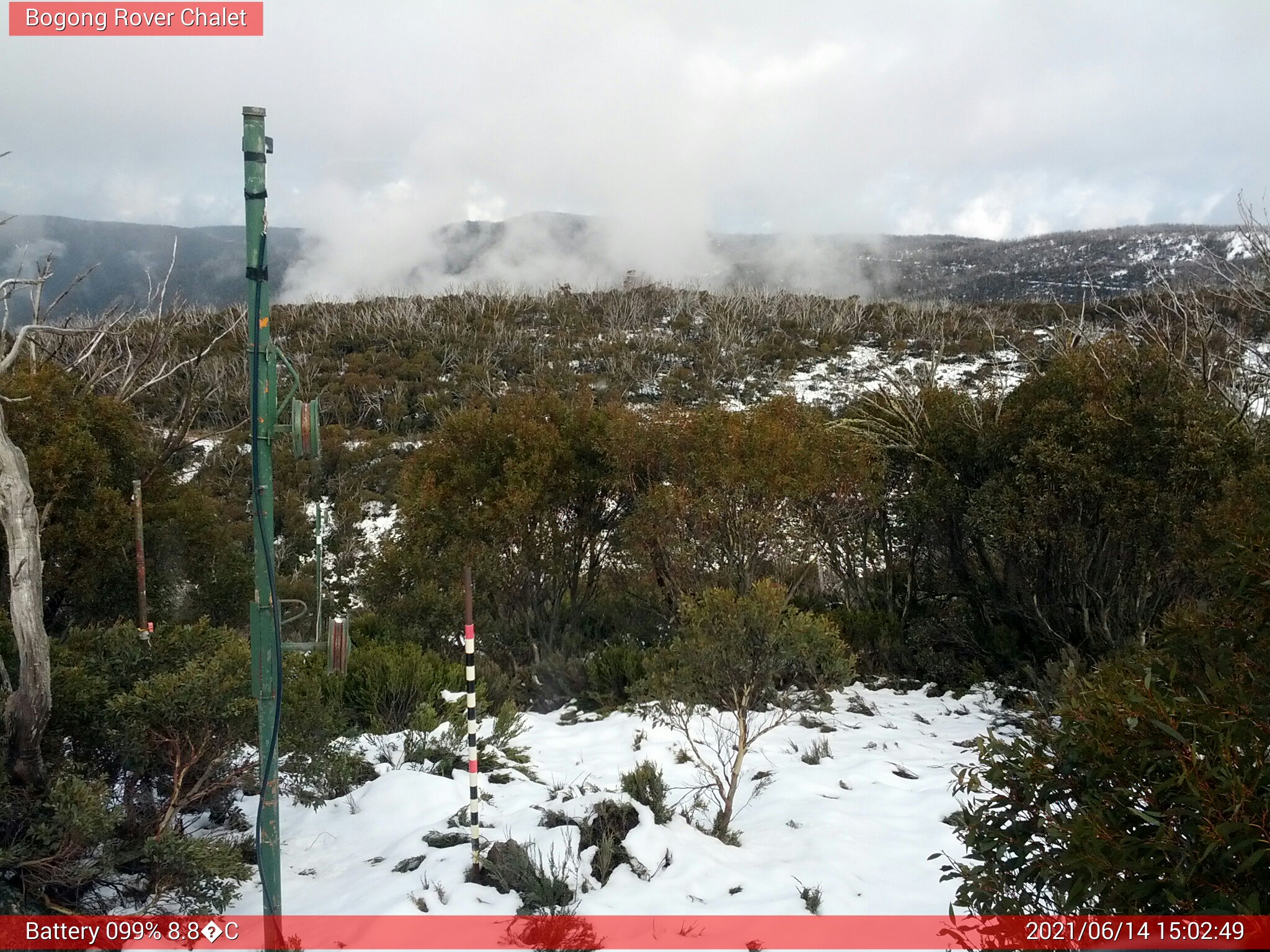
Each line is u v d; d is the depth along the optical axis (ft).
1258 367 39.93
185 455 91.50
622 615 41.39
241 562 37.68
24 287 18.40
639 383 136.77
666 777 21.83
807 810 19.10
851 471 36.68
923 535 39.04
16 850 13.05
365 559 47.24
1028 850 10.17
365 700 26.81
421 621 36.65
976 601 37.37
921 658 35.09
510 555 40.22
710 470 35.14
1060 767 10.36
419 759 22.25
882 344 162.61
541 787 20.47
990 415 37.01
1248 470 27.30
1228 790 8.32
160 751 15.56
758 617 18.71
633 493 38.81
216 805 18.10
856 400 47.16
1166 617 12.83
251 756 17.43
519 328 180.65
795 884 15.17
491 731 25.84
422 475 41.63
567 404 45.01
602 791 18.97
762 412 37.01
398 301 212.23
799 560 38.06
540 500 38.93
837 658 19.31
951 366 122.01
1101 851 8.93
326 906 14.64
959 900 10.44
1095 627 31.65
